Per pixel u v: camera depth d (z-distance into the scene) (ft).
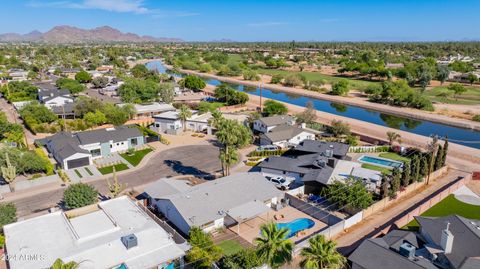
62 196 181.57
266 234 111.24
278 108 347.77
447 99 489.26
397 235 131.03
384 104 464.24
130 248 118.52
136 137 262.47
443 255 116.67
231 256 118.21
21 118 339.98
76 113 326.24
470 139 317.63
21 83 442.50
